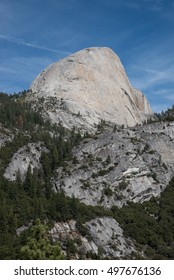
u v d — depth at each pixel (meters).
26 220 157.50
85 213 175.00
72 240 154.50
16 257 104.38
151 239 180.38
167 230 189.75
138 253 170.12
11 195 180.12
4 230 143.50
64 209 167.50
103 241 166.12
